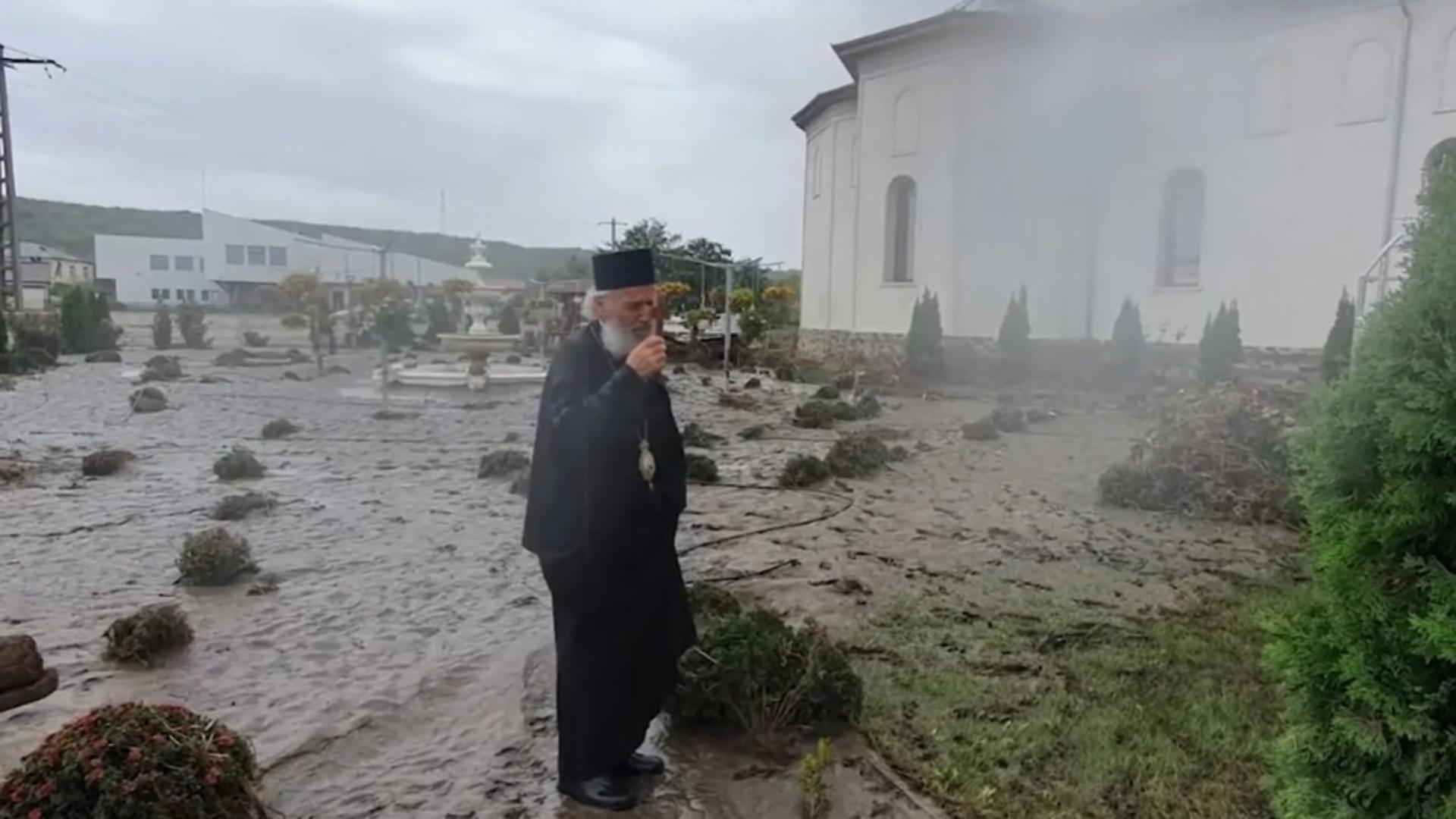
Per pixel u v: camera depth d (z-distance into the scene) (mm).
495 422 12391
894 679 3695
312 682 3742
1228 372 15195
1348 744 1968
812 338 23547
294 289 35094
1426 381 1803
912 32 18656
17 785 2158
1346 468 1978
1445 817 1759
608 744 2807
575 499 2654
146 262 59656
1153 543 6016
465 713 3473
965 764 3008
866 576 5230
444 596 4879
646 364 2674
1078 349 18125
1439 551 1846
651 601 2818
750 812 2766
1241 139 16062
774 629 3480
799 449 10344
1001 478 8484
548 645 4160
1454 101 13727
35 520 6523
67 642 4133
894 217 20156
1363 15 14531
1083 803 2781
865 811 2754
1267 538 6125
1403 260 2027
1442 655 1701
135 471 8523
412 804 2816
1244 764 3002
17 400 13883
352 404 14312
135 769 2174
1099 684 3637
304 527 6434
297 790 2887
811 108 22844
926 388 17156
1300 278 15516
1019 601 4738
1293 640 2059
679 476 2846
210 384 16922
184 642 4102
